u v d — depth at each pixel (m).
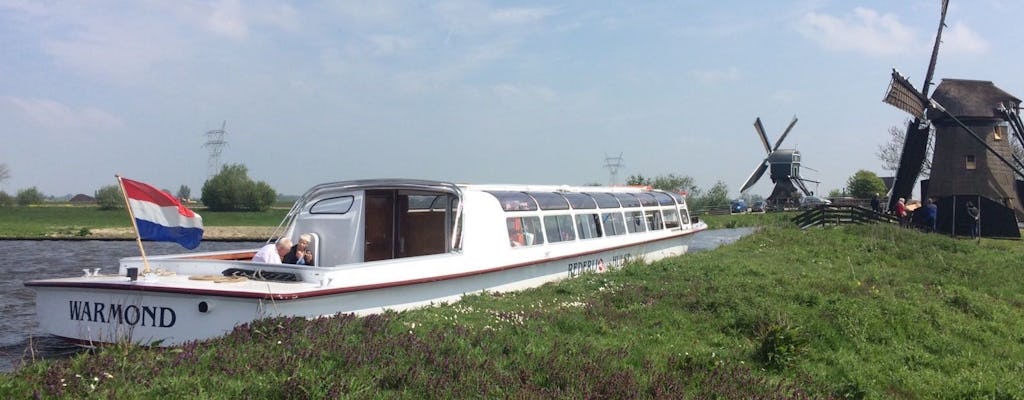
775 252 22.31
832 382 9.56
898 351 11.35
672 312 12.23
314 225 13.13
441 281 12.17
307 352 7.97
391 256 13.26
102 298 10.27
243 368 7.49
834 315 12.43
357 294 10.62
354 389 7.05
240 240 50.78
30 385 6.80
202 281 10.34
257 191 87.69
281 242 12.45
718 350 10.23
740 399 7.95
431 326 9.78
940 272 20.20
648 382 8.25
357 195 12.91
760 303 12.80
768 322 11.38
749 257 20.52
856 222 31.94
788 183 87.56
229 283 10.22
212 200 87.75
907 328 12.41
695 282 14.88
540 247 15.11
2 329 14.17
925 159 43.47
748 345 10.66
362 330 9.15
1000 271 20.52
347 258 12.73
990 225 31.67
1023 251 25.77
